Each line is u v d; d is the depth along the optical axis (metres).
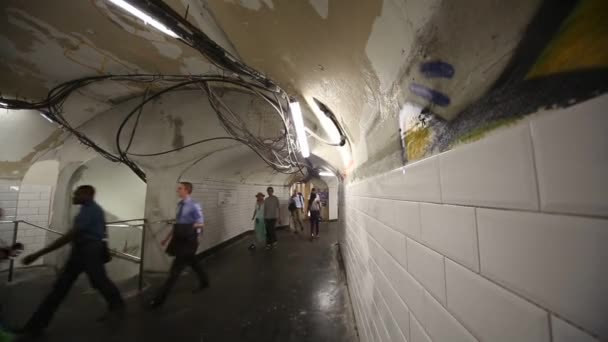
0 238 3.92
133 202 5.91
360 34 0.93
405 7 0.66
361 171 2.09
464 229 0.52
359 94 1.36
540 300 0.34
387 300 1.17
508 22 0.39
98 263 2.63
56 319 2.62
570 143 0.30
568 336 0.30
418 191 0.79
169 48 2.84
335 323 2.57
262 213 6.29
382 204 1.30
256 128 4.41
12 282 3.63
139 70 3.27
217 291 3.42
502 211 0.41
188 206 3.32
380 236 1.34
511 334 0.39
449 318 0.58
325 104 2.14
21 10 2.33
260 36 1.65
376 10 0.77
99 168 5.01
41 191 4.33
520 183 0.37
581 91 0.28
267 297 3.23
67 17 2.40
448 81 0.59
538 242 0.34
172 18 1.30
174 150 4.22
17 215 4.09
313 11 1.07
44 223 4.35
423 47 0.67
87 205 2.63
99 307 2.90
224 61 1.68
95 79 3.23
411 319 0.83
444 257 0.61
